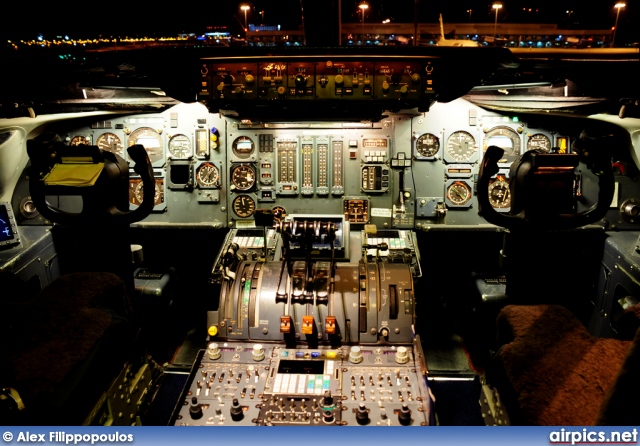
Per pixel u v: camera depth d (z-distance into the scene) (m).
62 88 3.82
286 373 2.95
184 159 4.57
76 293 2.39
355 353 3.02
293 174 4.53
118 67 3.25
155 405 3.42
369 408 2.66
